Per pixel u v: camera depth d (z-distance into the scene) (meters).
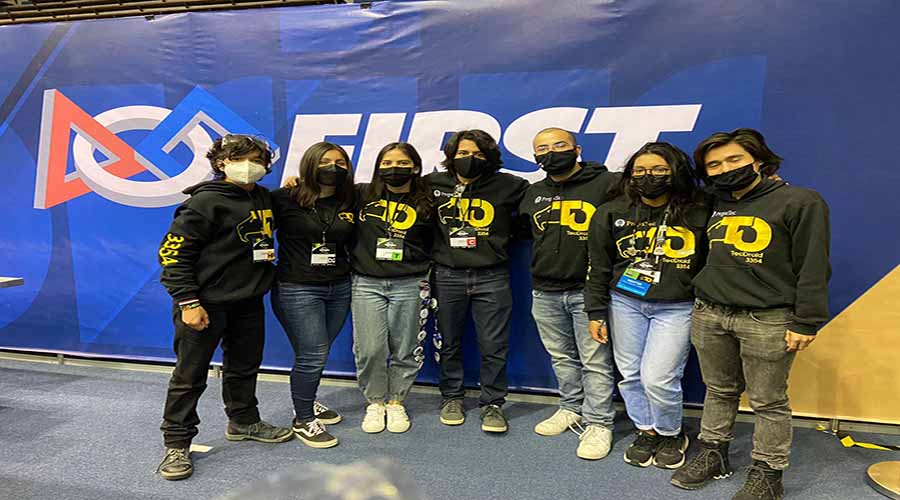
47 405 2.66
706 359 1.93
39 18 3.18
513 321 2.70
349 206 2.25
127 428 2.42
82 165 3.06
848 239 2.33
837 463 2.12
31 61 3.05
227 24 2.82
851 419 2.40
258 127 2.85
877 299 2.33
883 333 2.34
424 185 2.38
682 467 1.99
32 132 3.10
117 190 3.04
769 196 1.76
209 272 2.00
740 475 2.03
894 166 2.25
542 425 2.39
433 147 2.68
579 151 2.25
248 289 2.08
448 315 2.43
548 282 2.29
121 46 2.94
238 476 2.03
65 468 2.07
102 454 2.18
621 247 2.06
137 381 2.99
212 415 2.56
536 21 2.51
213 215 1.96
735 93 2.36
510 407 2.67
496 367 2.42
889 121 2.24
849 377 2.39
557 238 2.23
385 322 2.36
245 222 2.03
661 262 1.98
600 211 2.08
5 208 3.17
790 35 2.28
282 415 2.57
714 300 1.83
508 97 2.58
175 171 2.96
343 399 2.77
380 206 2.30
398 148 2.24
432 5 2.61
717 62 2.36
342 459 2.15
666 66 2.41
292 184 2.24
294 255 2.20
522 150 2.59
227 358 2.25
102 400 2.73
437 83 2.64
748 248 1.75
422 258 2.38
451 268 2.38
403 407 2.49
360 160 2.76
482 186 2.35
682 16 2.37
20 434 2.35
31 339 3.27
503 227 2.37
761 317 1.75
